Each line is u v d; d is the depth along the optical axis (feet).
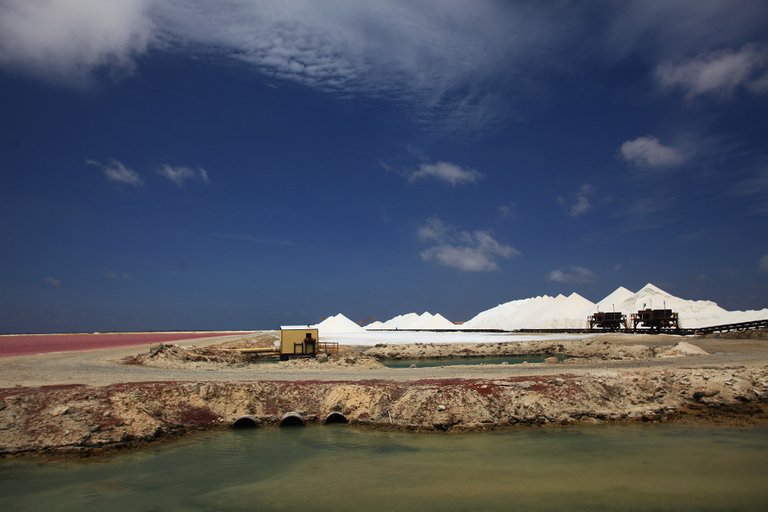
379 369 118.32
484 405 81.00
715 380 93.97
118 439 69.51
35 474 60.49
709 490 55.57
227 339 277.23
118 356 140.15
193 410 80.64
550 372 99.86
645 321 292.20
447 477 59.47
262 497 54.39
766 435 75.00
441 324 517.96
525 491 55.42
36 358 133.69
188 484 57.93
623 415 82.33
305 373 107.34
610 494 54.49
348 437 75.05
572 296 413.59
